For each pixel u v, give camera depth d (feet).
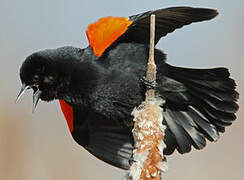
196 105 17.12
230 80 17.06
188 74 17.04
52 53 17.03
